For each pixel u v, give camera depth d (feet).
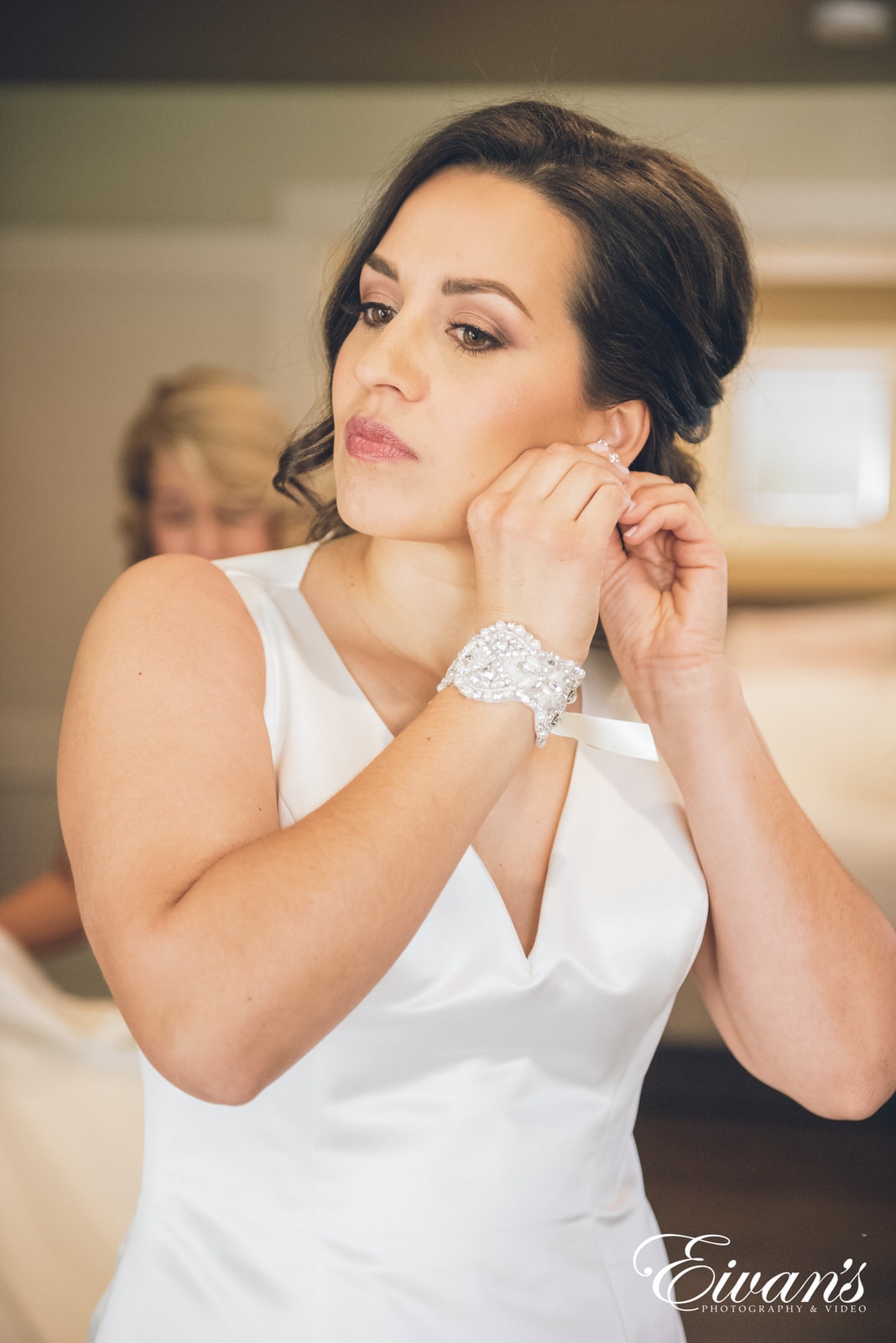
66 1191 5.68
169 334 14.44
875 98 13.82
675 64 13.47
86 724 2.63
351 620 3.28
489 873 3.22
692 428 3.65
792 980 3.27
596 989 3.08
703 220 3.39
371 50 13.42
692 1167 9.23
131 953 2.34
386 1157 2.93
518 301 3.08
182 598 2.87
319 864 2.38
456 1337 2.90
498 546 2.83
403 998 2.94
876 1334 7.08
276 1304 2.85
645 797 3.43
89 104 14.43
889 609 13.69
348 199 14.35
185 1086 2.32
